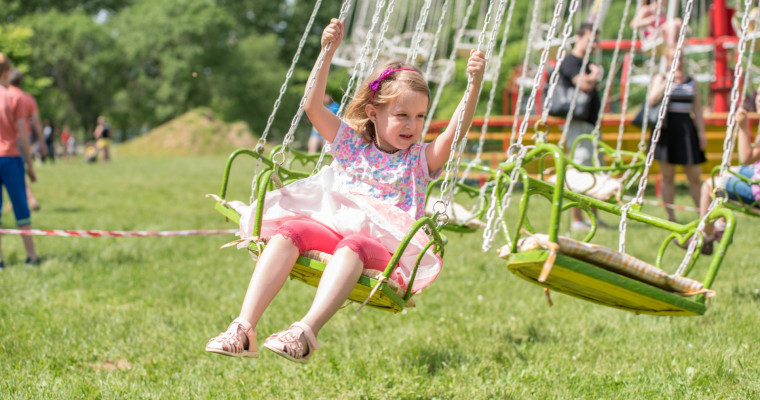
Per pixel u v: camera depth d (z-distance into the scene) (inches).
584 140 291.6
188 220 382.3
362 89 123.3
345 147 125.0
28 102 260.1
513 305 196.4
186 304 203.0
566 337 165.9
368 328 177.2
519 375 141.5
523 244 100.7
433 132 503.8
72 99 2315.5
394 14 676.1
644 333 166.4
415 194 121.4
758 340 155.5
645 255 257.4
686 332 165.0
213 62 2240.4
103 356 159.6
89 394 133.1
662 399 127.0
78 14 2273.6
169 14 2224.4
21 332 171.8
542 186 118.8
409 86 118.9
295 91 2127.2
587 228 319.3
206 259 270.2
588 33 292.4
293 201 118.0
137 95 2324.1
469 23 853.2
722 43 488.1
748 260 243.0
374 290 101.1
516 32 965.2
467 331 171.0
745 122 179.8
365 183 122.4
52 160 1186.0
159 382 141.3
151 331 175.6
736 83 119.2
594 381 137.0
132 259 268.1
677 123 297.0
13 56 1172.5
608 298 109.6
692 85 298.5
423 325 179.3
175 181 693.9
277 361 154.7
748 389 128.1
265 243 111.7
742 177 173.3
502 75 892.6
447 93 954.1
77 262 260.4
